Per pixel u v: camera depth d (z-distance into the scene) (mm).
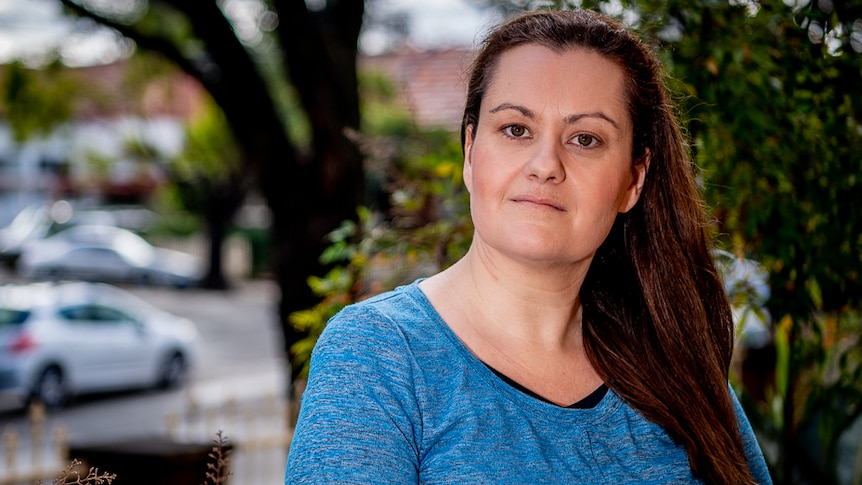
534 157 1559
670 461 1636
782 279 3002
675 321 1829
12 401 12641
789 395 3371
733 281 3195
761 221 2869
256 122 6430
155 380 14117
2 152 34281
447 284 1621
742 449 1821
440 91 14148
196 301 26969
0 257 30719
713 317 1902
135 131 23859
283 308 6254
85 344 12773
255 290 29734
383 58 15008
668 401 1710
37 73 10867
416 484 1407
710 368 1816
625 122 1636
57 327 12422
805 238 2926
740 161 2924
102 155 25219
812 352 3287
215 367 16750
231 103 6453
